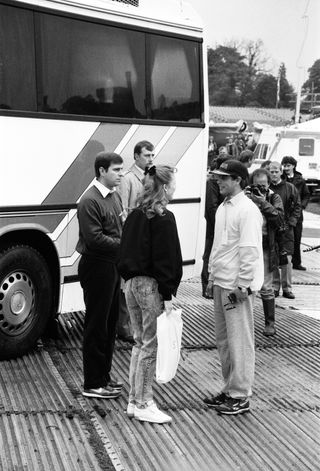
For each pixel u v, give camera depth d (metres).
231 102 64.94
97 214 5.59
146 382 5.39
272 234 8.03
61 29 7.02
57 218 7.02
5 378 6.21
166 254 5.07
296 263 12.93
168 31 8.12
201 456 4.91
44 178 6.88
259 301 10.05
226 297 5.59
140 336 5.42
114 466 4.68
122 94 7.62
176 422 5.47
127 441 5.07
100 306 5.68
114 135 7.55
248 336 5.66
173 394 6.12
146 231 5.12
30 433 5.09
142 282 5.17
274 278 9.39
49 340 7.43
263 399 6.15
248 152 8.77
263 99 63.91
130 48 7.69
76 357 6.89
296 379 6.75
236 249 5.56
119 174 5.69
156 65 7.98
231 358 5.66
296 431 5.47
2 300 6.62
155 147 8.04
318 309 9.73
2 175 6.52
